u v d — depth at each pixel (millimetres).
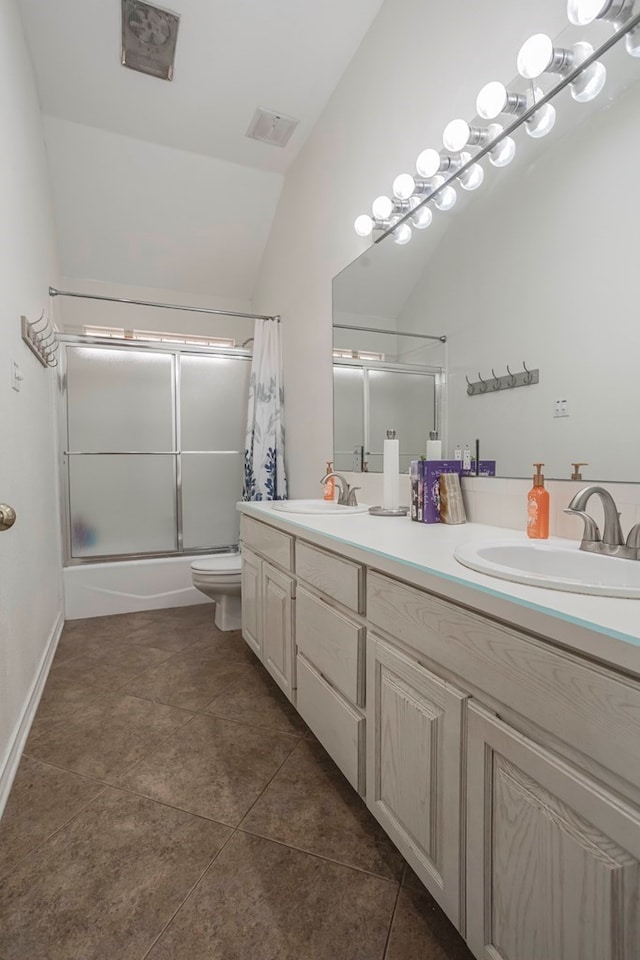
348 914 995
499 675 753
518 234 1377
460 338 1617
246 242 3525
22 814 1281
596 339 1152
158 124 2709
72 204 3035
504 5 1429
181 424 3268
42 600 2113
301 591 1568
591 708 604
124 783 1410
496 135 1426
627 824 560
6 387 1515
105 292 3547
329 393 2529
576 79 1176
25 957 906
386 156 2031
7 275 1573
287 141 2842
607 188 1119
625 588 705
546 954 670
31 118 2211
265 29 2170
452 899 857
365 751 1184
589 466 1173
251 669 2199
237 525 3447
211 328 3881
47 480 2383
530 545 1102
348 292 2312
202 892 1045
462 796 836
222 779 1431
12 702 1487
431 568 905
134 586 3051
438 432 1729
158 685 2041
